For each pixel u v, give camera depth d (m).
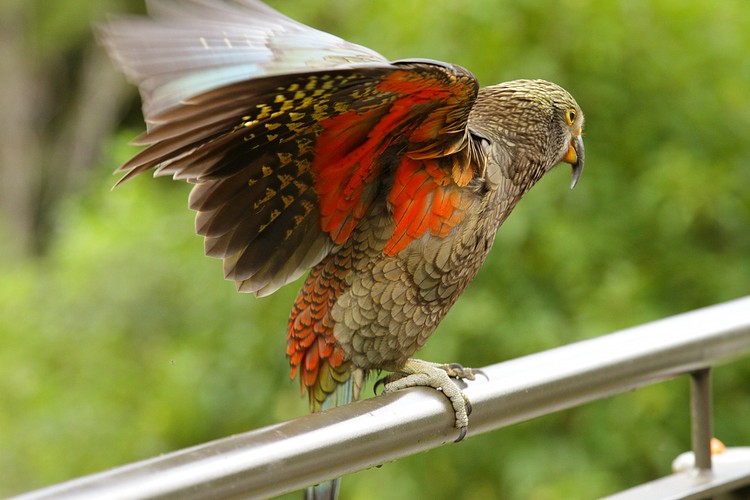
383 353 5.29
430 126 4.78
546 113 5.84
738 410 10.91
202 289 12.34
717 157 11.02
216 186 4.68
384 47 10.69
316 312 5.30
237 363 11.82
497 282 10.37
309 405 5.54
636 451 10.45
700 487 4.81
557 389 4.45
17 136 24.69
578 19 10.27
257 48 4.07
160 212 14.12
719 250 11.10
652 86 10.70
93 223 14.29
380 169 4.98
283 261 5.07
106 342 13.18
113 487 3.23
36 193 25.44
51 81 25.89
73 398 12.97
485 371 4.41
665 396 10.17
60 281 14.15
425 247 5.12
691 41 10.89
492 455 10.55
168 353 12.58
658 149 10.79
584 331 10.05
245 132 4.40
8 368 13.36
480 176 5.21
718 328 4.86
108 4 23.52
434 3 10.33
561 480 10.22
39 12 24.12
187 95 3.82
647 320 10.21
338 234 5.12
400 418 4.07
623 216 10.62
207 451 3.49
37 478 12.62
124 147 14.59
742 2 11.59
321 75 4.17
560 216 10.45
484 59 10.23
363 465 3.97
